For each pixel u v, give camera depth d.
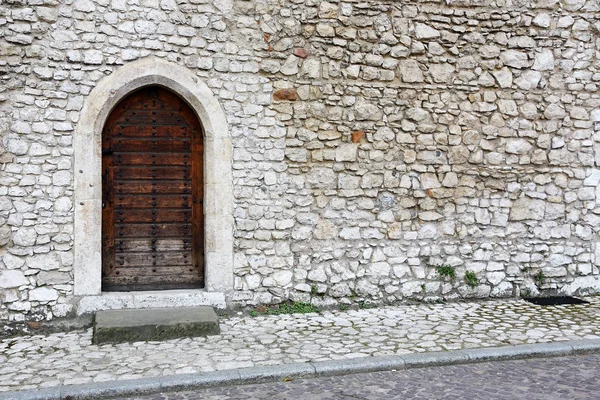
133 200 6.13
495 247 6.82
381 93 6.55
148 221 6.17
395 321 5.89
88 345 5.15
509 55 6.85
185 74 6.03
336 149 6.43
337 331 5.53
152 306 5.91
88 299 5.77
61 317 5.71
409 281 6.60
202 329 5.39
